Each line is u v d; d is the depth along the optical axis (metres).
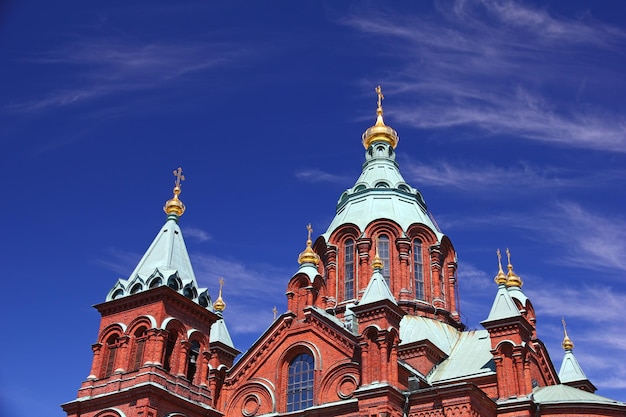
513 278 72.38
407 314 66.44
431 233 72.12
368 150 82.00
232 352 61.16
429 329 64.62
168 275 53.41
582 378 66.69
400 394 49.22
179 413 49.56
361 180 78.50
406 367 54.16
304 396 54.81
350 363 53.06
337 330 54.91
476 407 48.09
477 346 61.81
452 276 72.19
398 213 72.62
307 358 56.19
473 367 58.66
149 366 49.19
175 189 60.44
